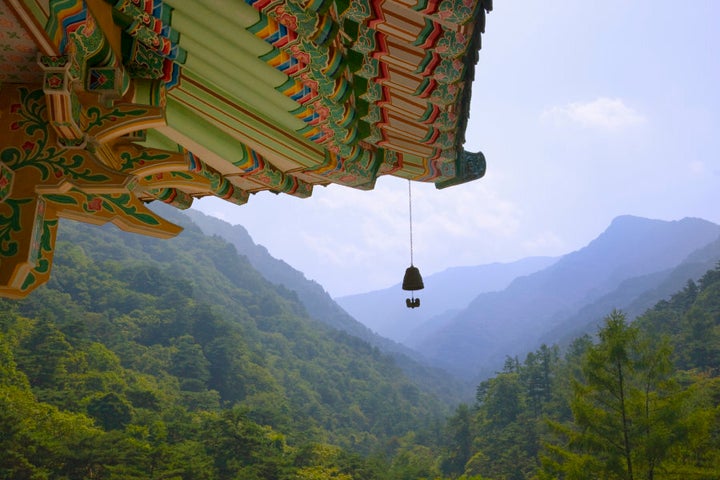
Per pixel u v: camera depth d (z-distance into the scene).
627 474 25.58
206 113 2.61
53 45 1.70
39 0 1.61
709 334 97.25
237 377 121.00
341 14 2.18
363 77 2.60
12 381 69.69
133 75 2.24
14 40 1.70
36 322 89.50
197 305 134.75
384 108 2.84
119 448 56.22
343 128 2.65
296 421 116.88
